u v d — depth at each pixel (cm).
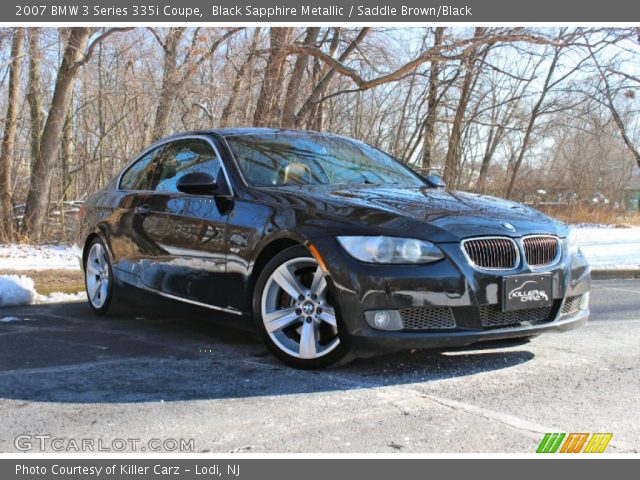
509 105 1961
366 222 379
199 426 298
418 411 319
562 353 446
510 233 388
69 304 662
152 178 555
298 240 390
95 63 1744
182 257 479
